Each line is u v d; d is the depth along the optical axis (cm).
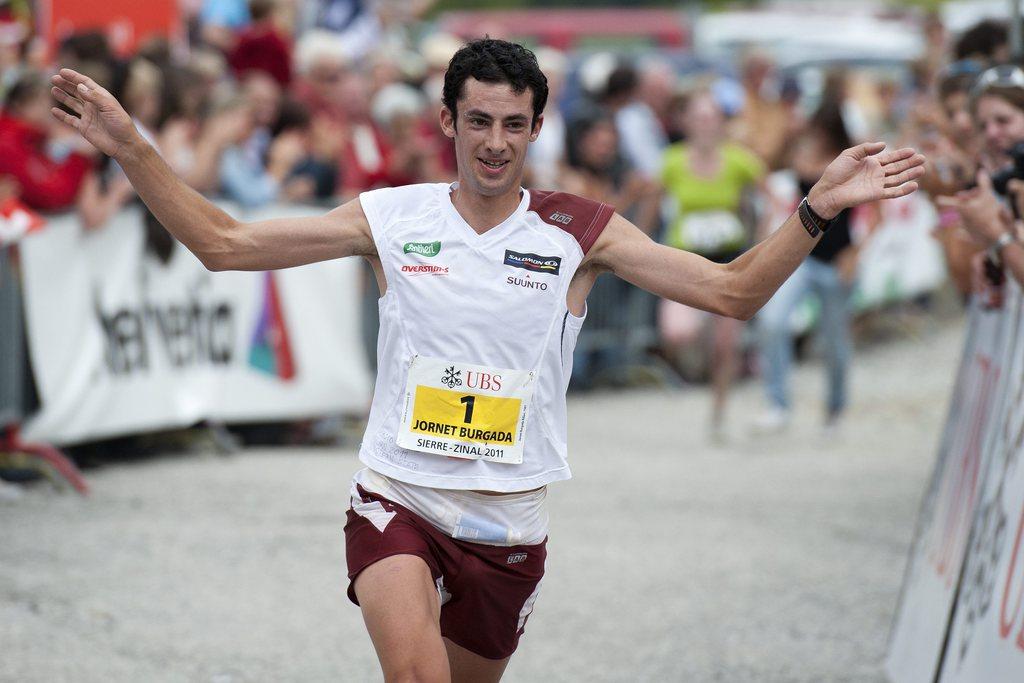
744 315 1209
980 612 1489
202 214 1193
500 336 1183
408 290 1191
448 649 1263
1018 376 1536
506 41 1170
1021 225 1470
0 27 3212
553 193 1222
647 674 1786
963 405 1856
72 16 3347
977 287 1766
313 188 3372
